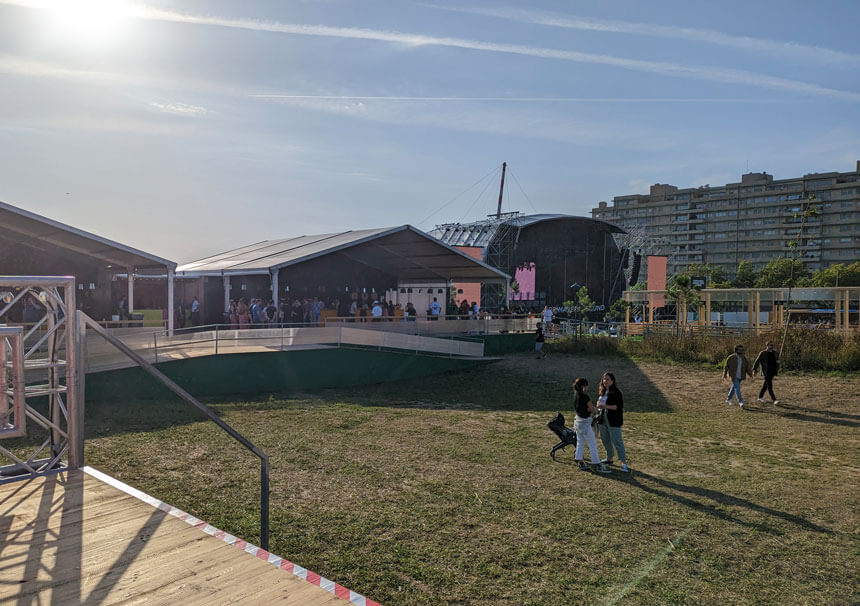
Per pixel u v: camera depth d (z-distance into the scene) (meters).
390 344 22.98
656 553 6.84
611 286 96.31
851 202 150.75
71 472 5.38
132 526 4.21
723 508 8.37
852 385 18.67
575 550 6.90
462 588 5.93
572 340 30.20
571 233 92.62
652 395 18.91
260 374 19.00
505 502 8.57
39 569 3.54
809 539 7.25
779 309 33.91
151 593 3.29
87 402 14.97
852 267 105.75
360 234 29.05
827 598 5.78
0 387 4.95
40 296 5.29
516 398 19.19
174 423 13.34
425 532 7.39
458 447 12.00
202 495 8.48
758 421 14.84
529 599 5.72
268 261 25.03
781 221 160.00
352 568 6.32
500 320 30.14
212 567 3.62
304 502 8.40
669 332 28.19
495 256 81.19
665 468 10.51
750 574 6.30
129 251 21.42
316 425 13.88
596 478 9.89
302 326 24.70
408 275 36.28
